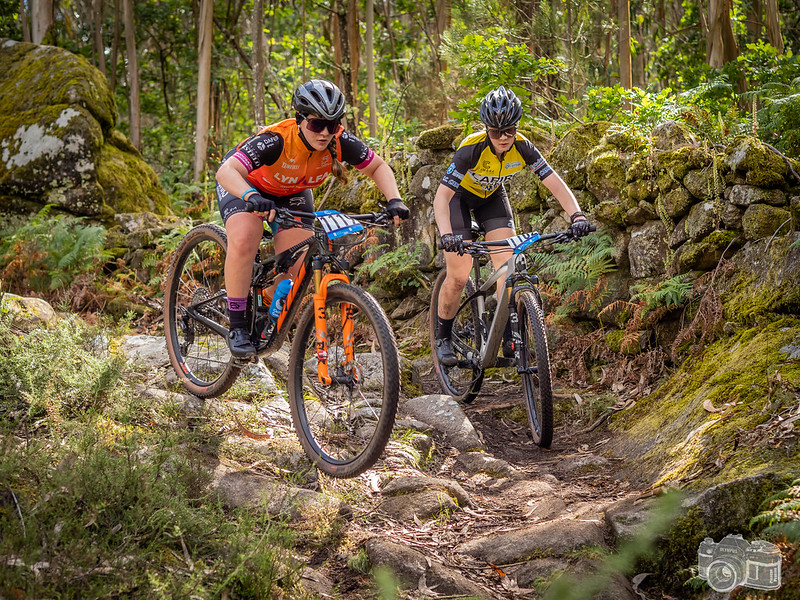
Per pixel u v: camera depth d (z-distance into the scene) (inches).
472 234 169.2
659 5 556.7
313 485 121.5
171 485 103.0
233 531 97.1
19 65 315.6
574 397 175.3
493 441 161.2
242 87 629.9
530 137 235.8
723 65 327.6
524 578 99.0
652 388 167.2
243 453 125.9
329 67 513.0
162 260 259.0
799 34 525.0
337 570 100.8
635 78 474.3
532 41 314.0
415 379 194.7
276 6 580.4
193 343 159.8
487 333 168.4
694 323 162.1
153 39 581.3
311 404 147.4
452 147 235.0
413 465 136.4
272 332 130.4
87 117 291.1
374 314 113.9
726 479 103.2
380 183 129.5
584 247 194.1
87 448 103.9
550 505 120.7
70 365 133.0
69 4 595.2
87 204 283.1
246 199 110.7
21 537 81.9
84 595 76.9
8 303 164.2
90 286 244.7
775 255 150.3
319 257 120.1
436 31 460.4
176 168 463.5
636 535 102.1
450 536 112.8
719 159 167.2
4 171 285.7
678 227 175.6
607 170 192.1
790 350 131.3
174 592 81.1
